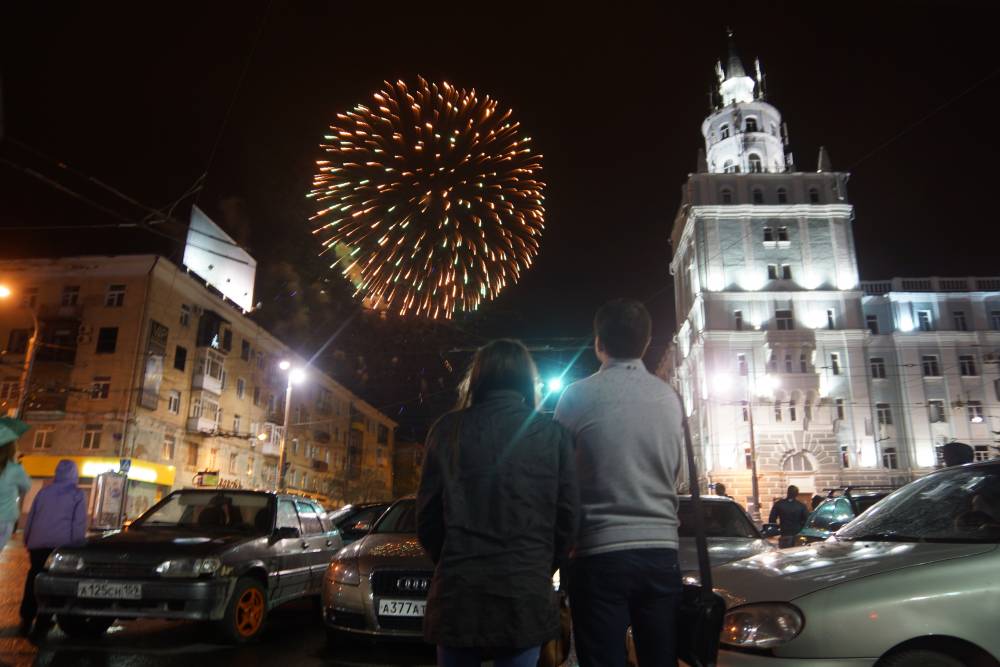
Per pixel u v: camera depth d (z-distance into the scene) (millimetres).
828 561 3943
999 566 3475
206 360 37625
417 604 5910
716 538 6766
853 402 44344
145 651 6246
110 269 34062
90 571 6422
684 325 51719
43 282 34406
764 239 47500
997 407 45500
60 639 6660
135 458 32156
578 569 2758
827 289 46531
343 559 6379
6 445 6016
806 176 49250
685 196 51156
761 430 42875
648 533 2723
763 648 3473
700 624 2727
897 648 3357
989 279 48406
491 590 2355
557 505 2539
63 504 7113
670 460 2865
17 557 16297
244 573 6859
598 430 2838
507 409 2627
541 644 2387
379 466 68250
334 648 6352
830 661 3348
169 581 6309
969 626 3332
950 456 7156
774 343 44250
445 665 2391
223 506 7988
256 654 6309
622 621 2688
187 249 36719
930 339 46719
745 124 53875
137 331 33094
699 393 46875
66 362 32969
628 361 3088
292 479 48344
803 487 42062
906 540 4133
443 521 2543
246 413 42406
